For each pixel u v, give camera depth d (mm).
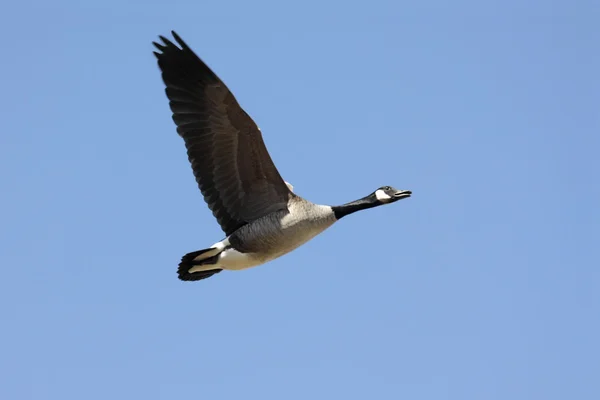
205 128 17406
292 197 17891
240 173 17750
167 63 17453
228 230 18078
